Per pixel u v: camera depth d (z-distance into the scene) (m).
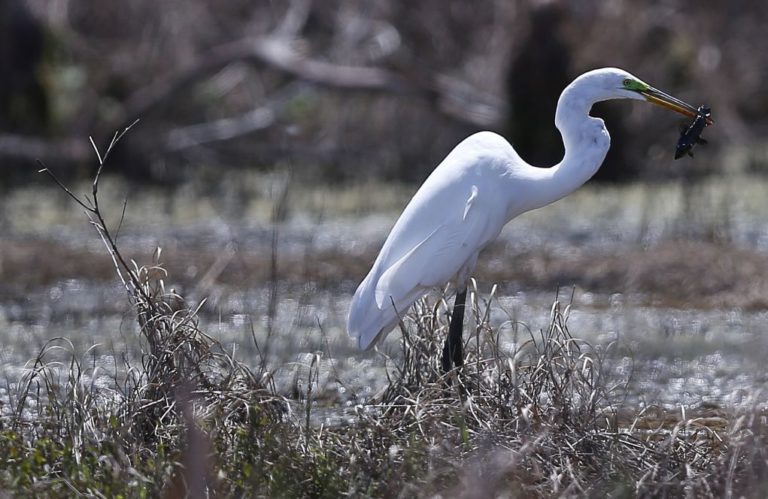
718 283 13.49
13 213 19.14
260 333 11.18
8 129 23.95
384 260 7.93
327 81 22.98
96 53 26.19
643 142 23.44
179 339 7.62
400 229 7.95
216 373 7.95
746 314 12.35
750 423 6.61
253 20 27.31
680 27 27.00
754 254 14.66
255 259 15.05
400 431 7.13
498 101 23.69
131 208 19.98
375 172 23.75
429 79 24.19
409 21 26.95
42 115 24.16
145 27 26.55
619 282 13.91
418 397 7.36
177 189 21.89
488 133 8.26
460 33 26.73
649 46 25.27
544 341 7.84
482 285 14.04
